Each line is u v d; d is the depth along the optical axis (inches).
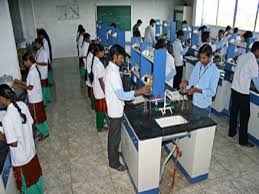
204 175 106.3
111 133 107.5
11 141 76.6
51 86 235.6
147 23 377.1
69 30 343.0
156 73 107.3
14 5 245.8
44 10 323.9
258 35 262.4
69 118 169.6
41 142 138.9
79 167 117.7
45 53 184.2
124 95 97.3
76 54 357.7
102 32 264.8
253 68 117.7
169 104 108.9
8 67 139.6
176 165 114.3
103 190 103.0
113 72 98.0
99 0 341.4
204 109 108.8
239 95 126.6
